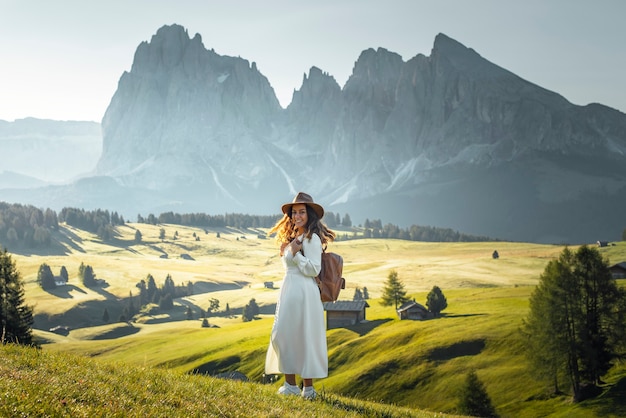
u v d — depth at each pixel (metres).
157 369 10.84
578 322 64.88
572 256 65.94
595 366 63.72
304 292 10.31
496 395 70.12
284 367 10.34
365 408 10.30
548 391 68.12
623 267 142.38
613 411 59.03
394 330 100.44
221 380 10.87
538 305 67.69
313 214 10.41
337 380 82.56
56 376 7.75
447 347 84.25
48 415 6.07
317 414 8.52
